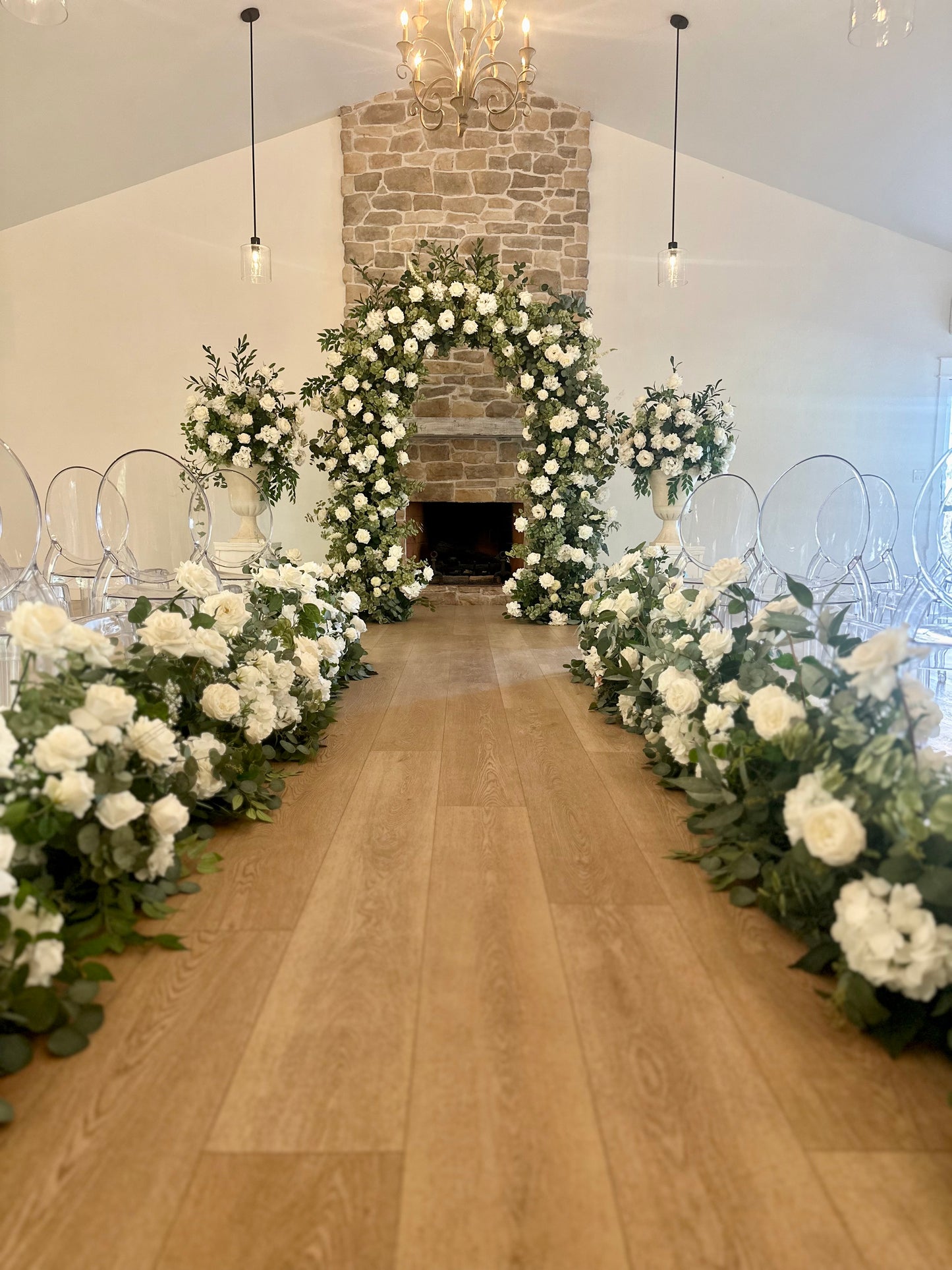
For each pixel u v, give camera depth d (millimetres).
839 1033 1393
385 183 7203
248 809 2305
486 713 3539
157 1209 1031
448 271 6004
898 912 1312
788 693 1898
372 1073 1282
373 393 6012
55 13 3123
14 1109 1201
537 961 1610
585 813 2391
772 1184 1077
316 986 1519
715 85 6188
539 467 6285
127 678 2031
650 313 7430
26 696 1625
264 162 7246
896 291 7359
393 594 6219
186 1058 1314
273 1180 1077
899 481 7492
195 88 6098
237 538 5473
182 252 7305
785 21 5293
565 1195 1058
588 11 5789
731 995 1500
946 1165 1114
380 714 3516
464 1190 1063
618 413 6344
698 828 2096
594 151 7309
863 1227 1016
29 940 1300
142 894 1752
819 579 3812
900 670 1688
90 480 3959
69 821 1542
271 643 2822
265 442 5309
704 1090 1250
